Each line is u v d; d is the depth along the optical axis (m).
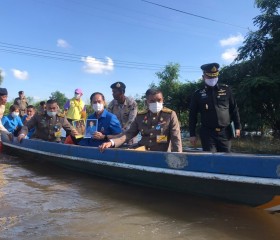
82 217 3.90
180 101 20.83
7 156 8.71
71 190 5.07
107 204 4.38
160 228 3.59
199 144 12.71
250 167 3.61
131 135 5.62
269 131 17.50
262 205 3.80
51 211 4.10
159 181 4.67
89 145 6.45
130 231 3.51
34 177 6.01
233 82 16.73
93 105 6.30
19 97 13.07
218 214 3.99
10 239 3.30
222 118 5.43
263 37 15.70
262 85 14.41
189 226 3.65
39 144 7.31
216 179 3.89
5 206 4.25
